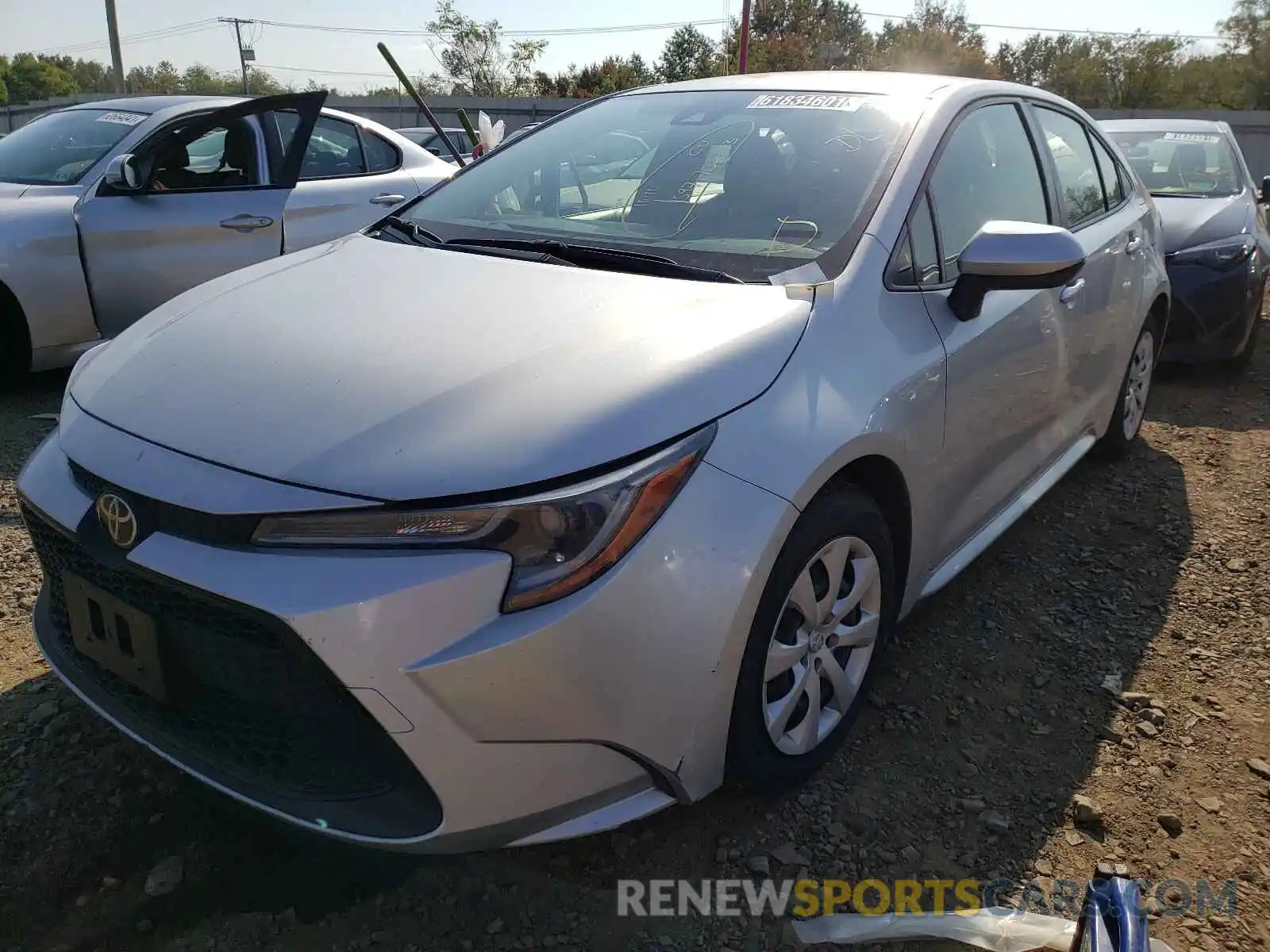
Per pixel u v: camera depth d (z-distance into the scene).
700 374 1.95
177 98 5.61
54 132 5.44
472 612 1.67
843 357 2.20
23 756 2.36
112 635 1.93
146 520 1.80
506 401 1.83
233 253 5.16
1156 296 4.30
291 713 1.77
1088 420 3.87
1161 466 4.61
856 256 2.39
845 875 2.11
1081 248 2.45
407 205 3.18
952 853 2.19
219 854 2.09
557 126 3.38
